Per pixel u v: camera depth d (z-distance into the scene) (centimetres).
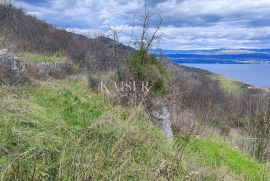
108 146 405
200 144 680
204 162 539
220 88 2516
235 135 1188
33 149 343
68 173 324
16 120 398
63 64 1343
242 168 641
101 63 1505
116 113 556
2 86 536
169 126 700
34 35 2039
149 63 786
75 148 375
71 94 605
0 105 428
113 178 350
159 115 681
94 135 432
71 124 468
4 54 654
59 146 373
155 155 441
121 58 872
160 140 495
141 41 798
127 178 367
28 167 317
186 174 432
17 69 639
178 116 807
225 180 512
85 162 350
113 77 838
